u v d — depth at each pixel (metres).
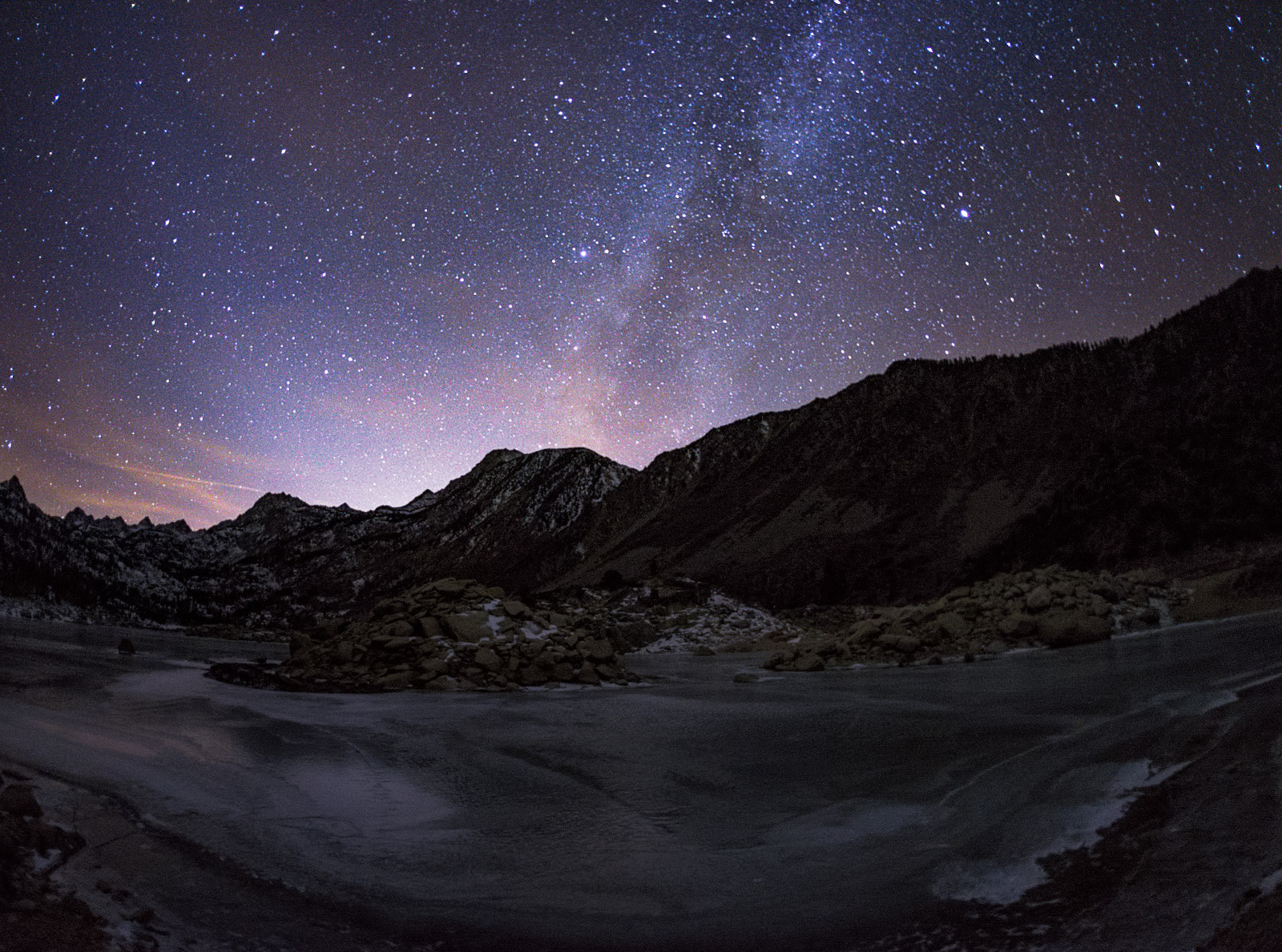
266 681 13.93
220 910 3.41
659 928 3.37
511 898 3.74
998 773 5.76
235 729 8.50
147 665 17.00
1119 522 34.41
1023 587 18.70
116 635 33.53
